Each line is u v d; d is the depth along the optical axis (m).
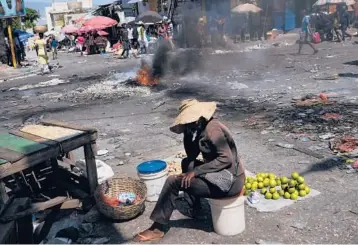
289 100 8.80
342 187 4.54
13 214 3.68
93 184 4.48
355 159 5.29
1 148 4.14
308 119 7.20
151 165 4.53
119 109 9.51
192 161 3.94
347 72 11.64
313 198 4.32
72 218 4.23
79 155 6.50
